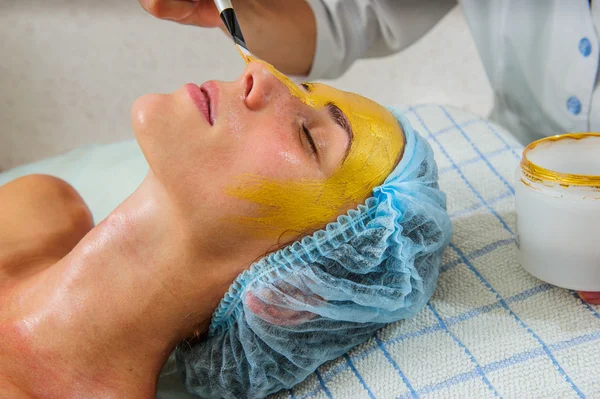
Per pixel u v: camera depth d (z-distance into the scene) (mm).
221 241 860
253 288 870
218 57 2012
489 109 2000
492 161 1278
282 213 854
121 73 1990
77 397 888
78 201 1246
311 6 1320
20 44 1894
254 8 1270
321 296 885
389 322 1022
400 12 1392
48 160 1481
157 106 845
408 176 931
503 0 1248
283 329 899
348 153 881
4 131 1998
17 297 960
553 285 1024
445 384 936
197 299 909
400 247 883
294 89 890
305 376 985
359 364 998
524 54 1259
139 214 895
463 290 1061
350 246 872
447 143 1335
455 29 2018
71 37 1917
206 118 848
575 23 1138
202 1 1109
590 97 1184
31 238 1109
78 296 905
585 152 946
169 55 1990
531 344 955
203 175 835
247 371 959
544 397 898
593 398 885
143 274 894
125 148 1493
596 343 940
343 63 1463
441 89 2066
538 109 1357
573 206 847
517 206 942
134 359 921
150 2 1019
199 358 960
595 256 879
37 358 894
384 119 962
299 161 849
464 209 1201
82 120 2031
